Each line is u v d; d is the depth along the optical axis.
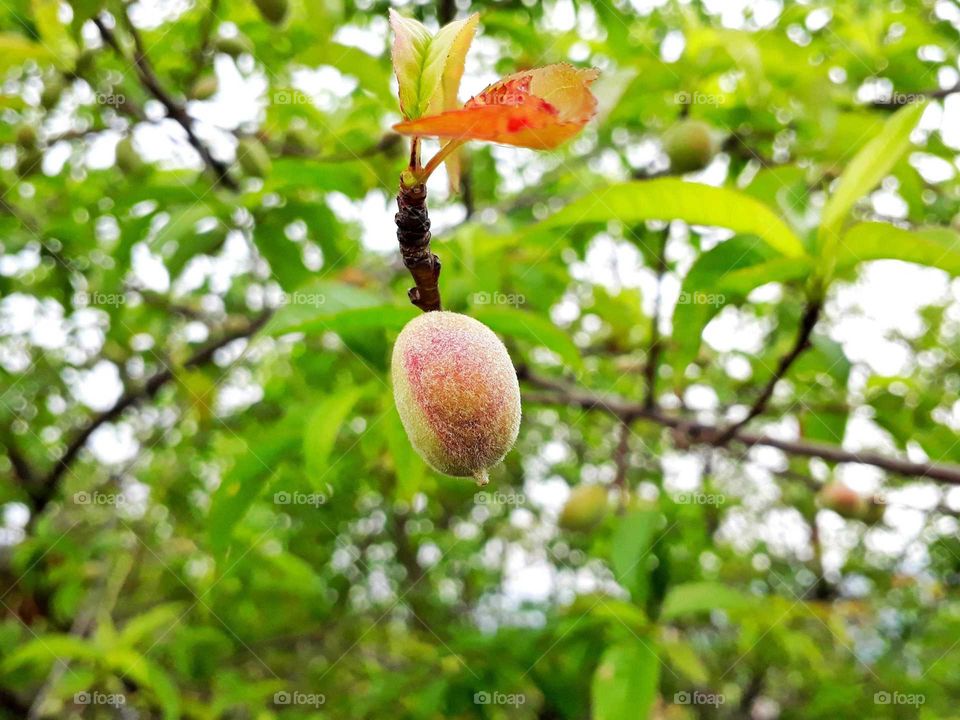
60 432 5.06
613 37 3.50
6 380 4.48
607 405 2.95
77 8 2.37
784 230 1.94
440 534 5.45
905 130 1.81
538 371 3.89
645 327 3.81
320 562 5.05
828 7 3.38
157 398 4.72
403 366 1.31
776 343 4.07
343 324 1.88
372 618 5.44
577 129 0.93
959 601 5.26
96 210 3.62
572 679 3.32
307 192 3.22
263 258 3.02
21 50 2.75
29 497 4.19
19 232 3.55
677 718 4.46
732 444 3.65
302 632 5.38
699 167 3.01
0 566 4.07
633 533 2.83
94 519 4.25
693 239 3.50
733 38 2.84
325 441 2.16
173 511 4.84
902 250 1.87
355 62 2.90
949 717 4.48
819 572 4.69
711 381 3.91
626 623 2.85
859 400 3.15
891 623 5.35
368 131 3.09
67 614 4.08
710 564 5.39
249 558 3.68
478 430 1.27
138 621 3.29
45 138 3.22
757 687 5.41
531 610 4.56
